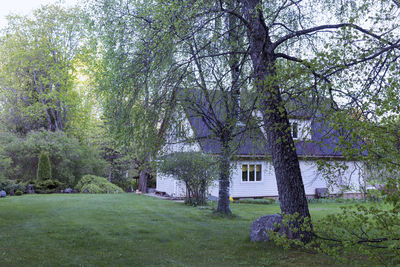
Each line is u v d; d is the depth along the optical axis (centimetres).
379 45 545
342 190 473
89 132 2986
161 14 695
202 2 681
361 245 376
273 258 717
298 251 748
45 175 2486
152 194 2539
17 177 2570
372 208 359
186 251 805
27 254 725
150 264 692
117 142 875
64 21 2928
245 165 2073
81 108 3022
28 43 3038
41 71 3192
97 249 798
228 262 708
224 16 852
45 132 2744
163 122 941
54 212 1334
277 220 820
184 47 916
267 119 793
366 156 370
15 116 3306
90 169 2816
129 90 829
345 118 402
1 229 988
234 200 1994
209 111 1118
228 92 920
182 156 1631
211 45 932
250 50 834
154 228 1069
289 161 790
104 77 977
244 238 902
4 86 3191
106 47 941
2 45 3178
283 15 934
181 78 877
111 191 2641
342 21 789
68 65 2983
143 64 799
